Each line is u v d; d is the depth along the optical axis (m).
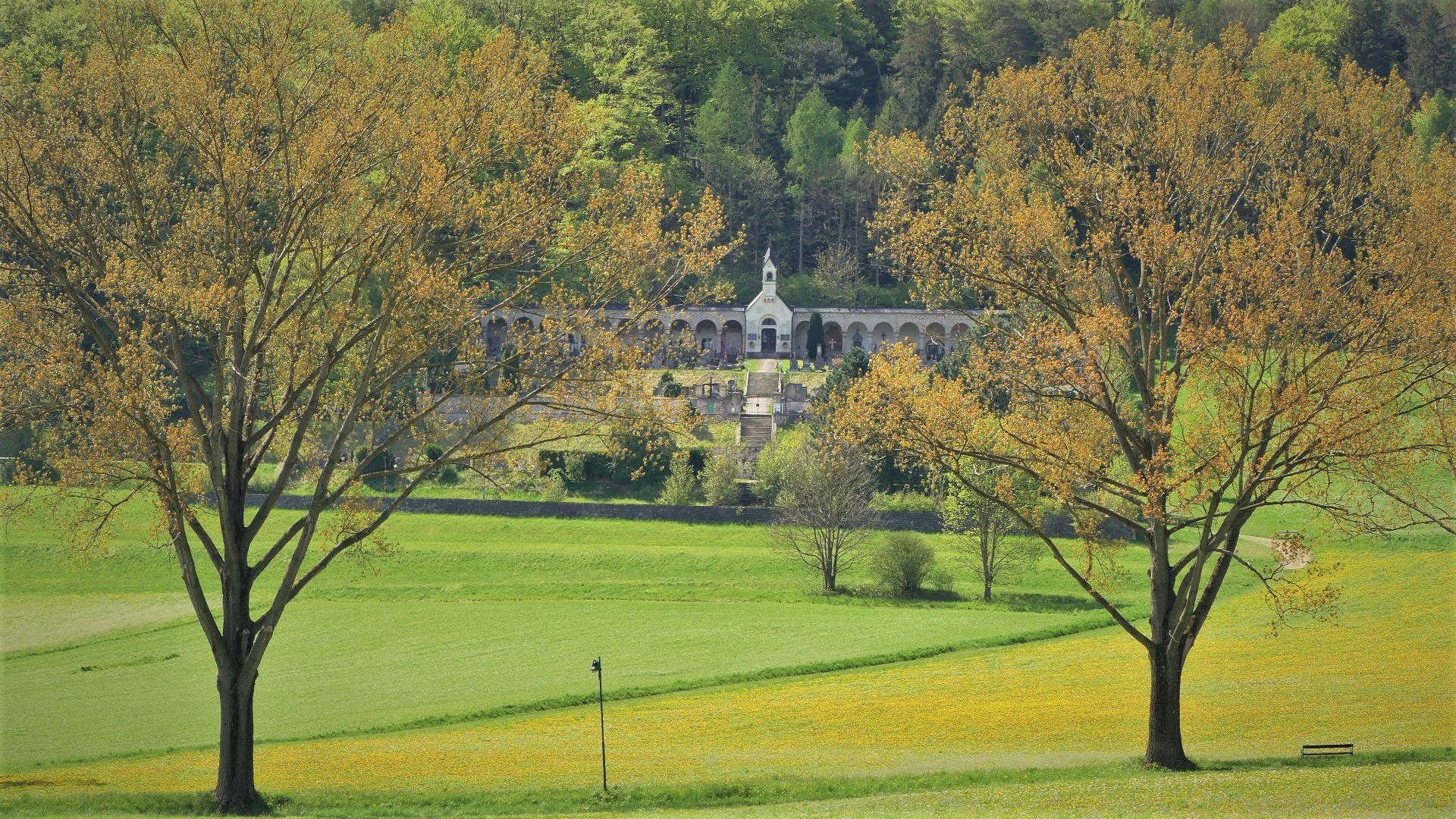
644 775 168.25
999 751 180.62
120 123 150.38
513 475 167.12
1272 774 151.50
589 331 155.88
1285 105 165.38
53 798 154.00
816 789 156.88
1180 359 155.50
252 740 150.38
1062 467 155.00
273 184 152.75
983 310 175.50
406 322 153.88
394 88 153.75
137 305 144.25
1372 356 148.62
